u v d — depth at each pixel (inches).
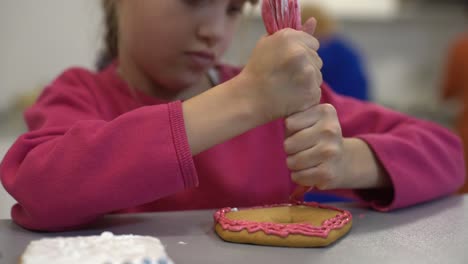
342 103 33.9
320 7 76.3
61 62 90.0
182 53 27.7
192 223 22.0
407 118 31.6
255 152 32.6
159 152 19.9
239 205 31.3
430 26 121.2
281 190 32.4
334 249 18.1
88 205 20.0
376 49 121.6
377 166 25.5
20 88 79.9
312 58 21.1
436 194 26.7
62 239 17.0
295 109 21.2
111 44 35.7
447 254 17.4
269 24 22.0
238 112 20.6
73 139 20.6
